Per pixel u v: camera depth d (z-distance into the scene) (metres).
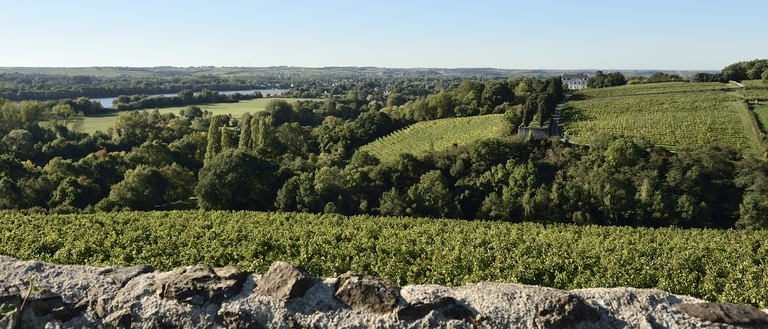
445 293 5.98
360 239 22.47
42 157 67.12
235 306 5.81
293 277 6.01
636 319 5.59
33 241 20.62
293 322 5.70
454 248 20.25
